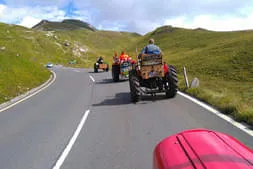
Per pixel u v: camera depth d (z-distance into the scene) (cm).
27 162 559
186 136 266
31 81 2211
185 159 218
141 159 520
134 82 1062
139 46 16075
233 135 594
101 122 825
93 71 3519
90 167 505
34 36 13138
